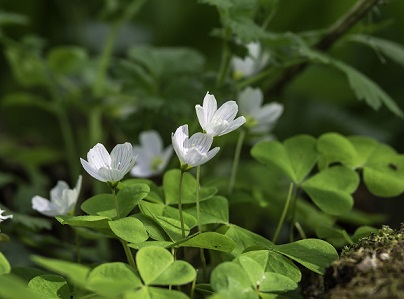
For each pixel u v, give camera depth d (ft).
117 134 3.02
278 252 1.93
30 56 2.79
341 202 2.08
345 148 2.17
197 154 1.88
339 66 2.29
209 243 1.89
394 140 3.16
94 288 1.76
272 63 2.43
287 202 2.12
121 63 2.50
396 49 2.50
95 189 2.55
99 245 2.40
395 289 1.77
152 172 2.34
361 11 2.38
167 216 1.99
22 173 2.76
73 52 2.79
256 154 2.16
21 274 1.96
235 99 2.42
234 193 2.26
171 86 2.45
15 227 2.20
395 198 2.69
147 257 1.82
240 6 2.20
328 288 1.86
